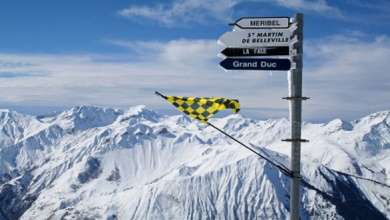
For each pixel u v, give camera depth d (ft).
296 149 51.67
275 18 51.78
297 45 51.57
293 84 51.80
